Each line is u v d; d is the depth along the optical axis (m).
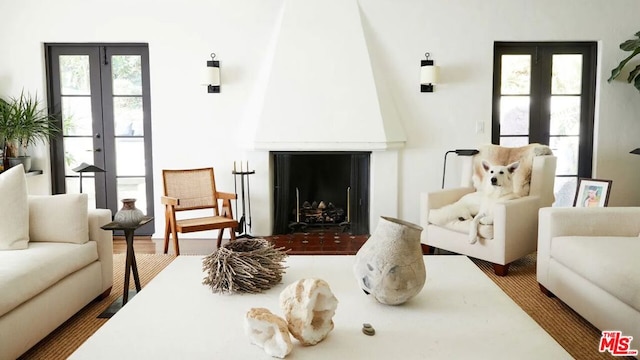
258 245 2.02
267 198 4.36
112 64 4.41
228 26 4.26
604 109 4.36
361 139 4.15
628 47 4.03
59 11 4.23
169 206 3.77
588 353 2.13
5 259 2.21
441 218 3.52
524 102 4.46
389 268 1.63
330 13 4.21
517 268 3.40
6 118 3.99
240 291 1.84
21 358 2.12
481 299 1.77
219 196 3.97
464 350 1.38
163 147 4.35
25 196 2.52
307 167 4.61
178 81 4.29
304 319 1.40
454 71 4.29
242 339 1.45
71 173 4.52
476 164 3.86
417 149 4.36
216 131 4.34
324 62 4.20
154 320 1.58
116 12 4.23
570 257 2.40
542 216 2.76
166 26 4.25
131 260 2.71
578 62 4.43
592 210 2.67
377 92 4.20
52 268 2.25
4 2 4.23
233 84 4.30
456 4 4.23
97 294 2.71
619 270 2.00
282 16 4.20
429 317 1.61
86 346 1.40
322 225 4.60
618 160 4.40
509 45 4.39
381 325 1.55
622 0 4.25
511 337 1.46
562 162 4.52
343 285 1.92
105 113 4.45
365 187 4.45
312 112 4.17
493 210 3.22
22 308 2.04
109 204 4.54
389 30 4.26
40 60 4.29
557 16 4.25
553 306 2.67
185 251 3.97
